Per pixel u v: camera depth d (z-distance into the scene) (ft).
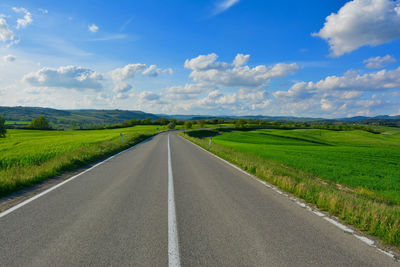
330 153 63.87
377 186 25.52
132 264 8.47
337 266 8.56
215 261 8.73
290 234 11.20
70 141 85.97
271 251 9.53
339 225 12.48
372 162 47.93
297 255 9.27
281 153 59.67
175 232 11.17
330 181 28.17
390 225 11.89
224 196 17.66
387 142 212.64
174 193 18.31
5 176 21.08
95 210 14.17
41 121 367.25
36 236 10.61
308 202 16.55
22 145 73.46
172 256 9.02
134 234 10.90
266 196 17.89
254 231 11.45
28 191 18.65
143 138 108.37
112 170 28.81
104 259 8.78
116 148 55.57
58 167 27.71
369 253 9.57
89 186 20.48
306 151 68.54
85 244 9.90
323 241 10.55
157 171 28.27
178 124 501.15
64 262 8.57
